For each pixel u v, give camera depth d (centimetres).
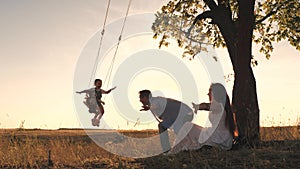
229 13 1318
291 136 1186
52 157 1048
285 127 1324
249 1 1223
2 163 998
